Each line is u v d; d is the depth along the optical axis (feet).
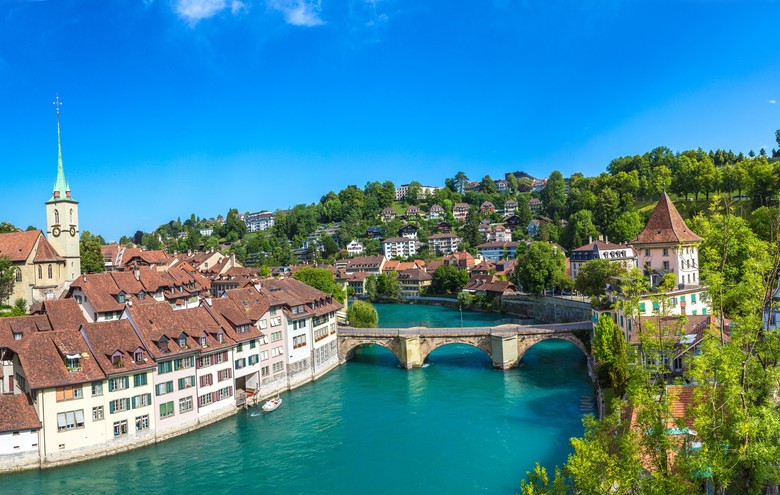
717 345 98.68
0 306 356.18
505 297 535.60
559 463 198.18
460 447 215.72
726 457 88.89
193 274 475.31
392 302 655.76
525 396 274.77
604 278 393.70
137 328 237.66
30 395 209.46
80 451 208.64
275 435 233.55
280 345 297.33
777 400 96.07
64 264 381.81
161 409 229.86
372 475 194.49
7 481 193.16
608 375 250.78
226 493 183.73
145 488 187.52
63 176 395.55
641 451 94.58
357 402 275.18
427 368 340.80
